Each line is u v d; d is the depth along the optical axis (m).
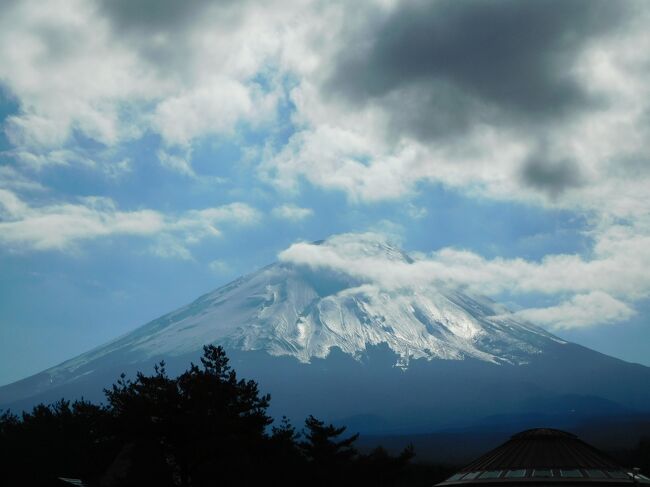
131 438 77.56
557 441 63.41
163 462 77.19
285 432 92.81
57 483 84.19
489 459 63.47
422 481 106.31
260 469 83.00
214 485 78.31
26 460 88.19
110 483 75.94
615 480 58.19
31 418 98.69
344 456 100.62
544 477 59.12
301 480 91.19
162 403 76.94
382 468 102.12
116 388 81.38
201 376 81.44
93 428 90.12
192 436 76.50
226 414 79.81
